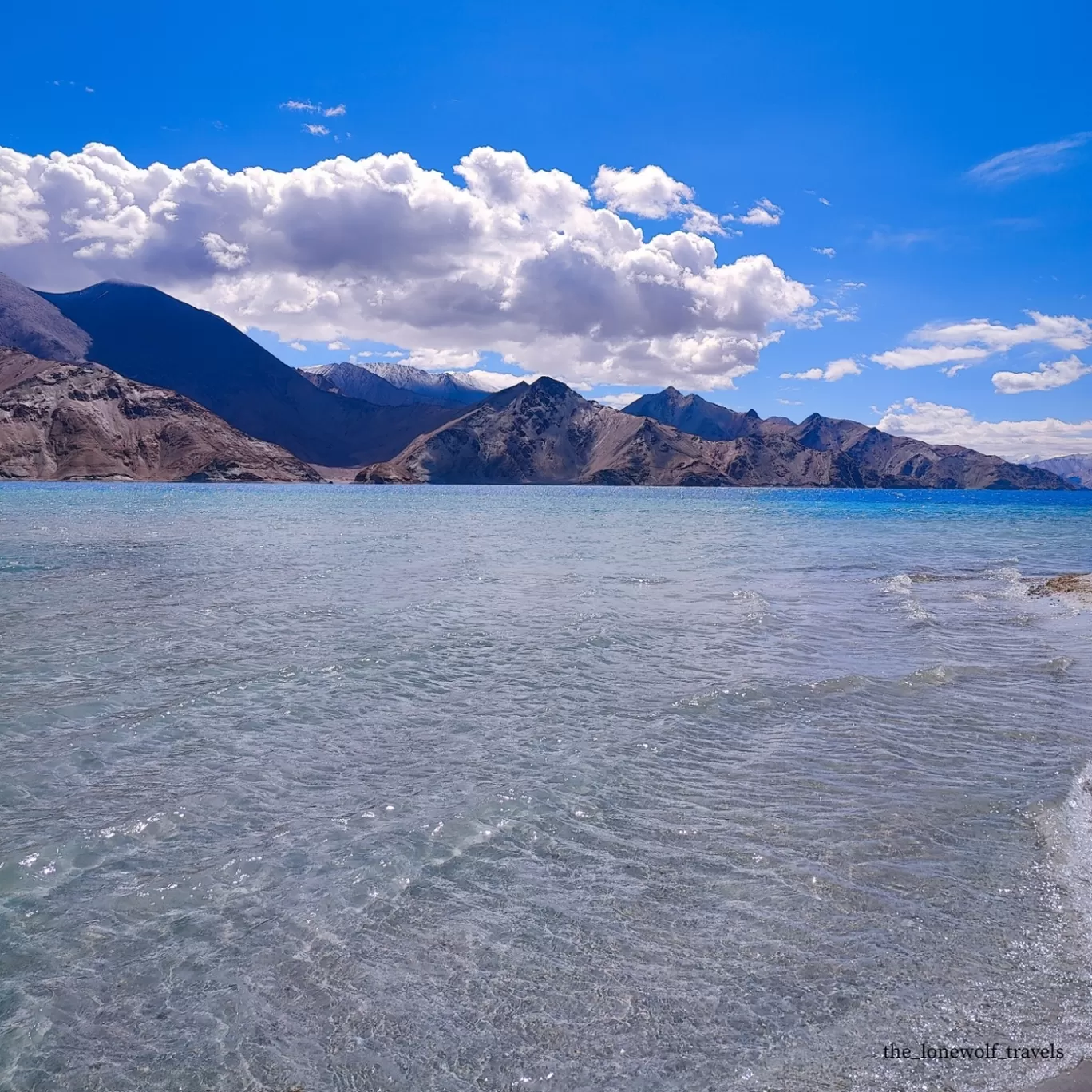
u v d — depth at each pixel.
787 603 25.28
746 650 18.20
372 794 9.92
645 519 84.81
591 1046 5.55
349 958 6.55
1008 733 12.34
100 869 8.00
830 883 7.73
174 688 14.65
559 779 10.40
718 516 91.19
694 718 13.04
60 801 9.65
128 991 6.13
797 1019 5.80
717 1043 5.56
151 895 7.52
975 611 24.25
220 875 7.90
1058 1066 5.27
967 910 7.24
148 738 11.95
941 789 10.05
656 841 8.67
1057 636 20.19
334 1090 5.15
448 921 7.08
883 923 7.04
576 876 7.91
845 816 9.30
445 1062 5.40
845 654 17.89
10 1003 5.99
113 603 24.09
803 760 11.13
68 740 11.85
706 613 22.94
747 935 6.86
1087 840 8.63
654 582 29.98
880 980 6.23
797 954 6.58
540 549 44.72
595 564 36.31
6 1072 5.27
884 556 42.47
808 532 62.59
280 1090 5.14
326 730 12.36
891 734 12.25
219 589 27.27
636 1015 5.86
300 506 114.56
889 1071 5.23
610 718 13.01
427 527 67.19
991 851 8.40
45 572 32.28
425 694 14.43
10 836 8.69
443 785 10.22
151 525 63.38
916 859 8.21
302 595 26.05
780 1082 5.17
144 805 9.54
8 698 13.93
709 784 10.26
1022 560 41.41
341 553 41.16
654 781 10.36
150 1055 5.46
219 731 12.30
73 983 6.23
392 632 19.81
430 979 6.29
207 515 82.00
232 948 6.69
